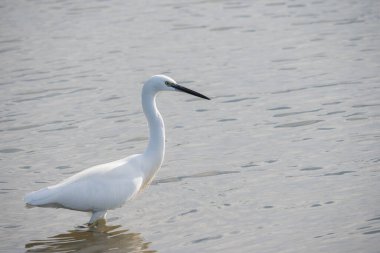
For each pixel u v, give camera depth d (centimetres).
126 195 1182
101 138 1617
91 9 2905
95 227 1194
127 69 2130
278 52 2202
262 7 2781
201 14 2730
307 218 1162
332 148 1457
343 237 1088
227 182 1336
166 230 1162
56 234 1176
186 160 1457
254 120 1667
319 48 2205
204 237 1124
